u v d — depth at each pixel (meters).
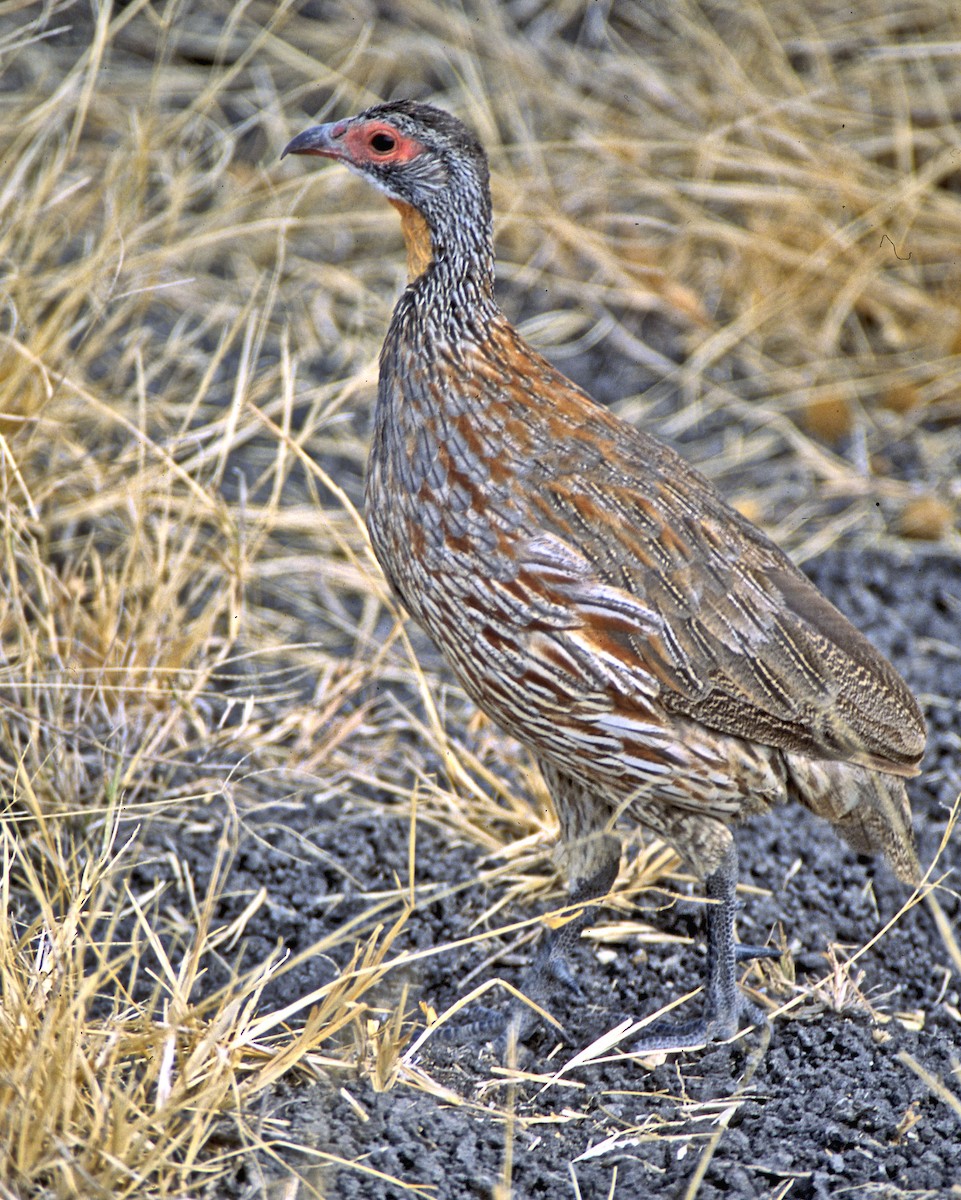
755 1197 9.34
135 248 17.25
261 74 21.77
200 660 14.40
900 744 11.55
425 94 21.81
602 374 19.38
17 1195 8.59
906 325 19.66
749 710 10.98
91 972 11.49
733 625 10.98
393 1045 10.31
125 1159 8.71
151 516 15.59
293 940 12.27
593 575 10.62
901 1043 11.29
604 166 20.75
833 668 11.27
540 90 21.45
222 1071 9.50
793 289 19.67
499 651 10.86
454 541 10.82
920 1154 9.77
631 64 21.75
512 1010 11.52
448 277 11.24
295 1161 9.39
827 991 11.78
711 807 11.16
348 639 15.83
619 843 11.70
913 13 21.84
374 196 20.20
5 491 13.36
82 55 21.03
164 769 13.62
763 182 20.61
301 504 16.91
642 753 10.86
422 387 11.12
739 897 12.94
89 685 13.66
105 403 15.89
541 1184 9.55
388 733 14.69
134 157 17.62
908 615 16.30
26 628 13.22
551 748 11.12
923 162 20.86
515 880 13.02
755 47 21.92
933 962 12.50
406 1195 9.21
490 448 10.89
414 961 12.05
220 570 15.22
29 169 18.19
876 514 17.62
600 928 12.52
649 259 20.20
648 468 11.29
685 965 12.28
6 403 14.55
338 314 19.45
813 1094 10.48
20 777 12.31
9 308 15.60
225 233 17.05
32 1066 8.88
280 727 14.16
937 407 18.89
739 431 18.67
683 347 19.75
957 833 13.60
